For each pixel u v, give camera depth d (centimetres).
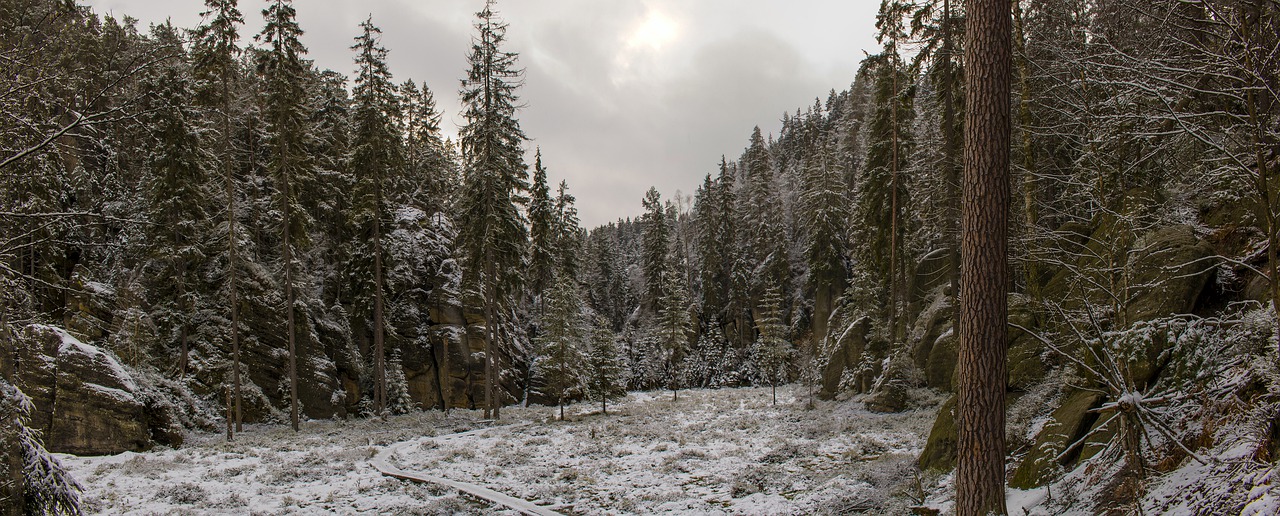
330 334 3856
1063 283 1661
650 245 7075
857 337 3559
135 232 3086
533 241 4778
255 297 3519
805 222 6331
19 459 709
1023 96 1544
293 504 1617
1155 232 1211
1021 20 1492
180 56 692
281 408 3381
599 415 3619
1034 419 1401
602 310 7556
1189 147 909
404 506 1595
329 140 4222
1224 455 733
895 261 2941
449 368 4247
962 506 803
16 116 610
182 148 2875
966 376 804
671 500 1594
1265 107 666
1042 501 991
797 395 3988
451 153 6550
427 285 4534
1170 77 719
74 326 2778
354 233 4128
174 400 2906
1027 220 1570
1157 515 734
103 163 3080
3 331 730
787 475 1761
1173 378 952
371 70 3512
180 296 3206
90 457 2306
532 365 4897
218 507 1577
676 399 4459
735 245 6794
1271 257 579
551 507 1588
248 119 3241
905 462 1591
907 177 3131
